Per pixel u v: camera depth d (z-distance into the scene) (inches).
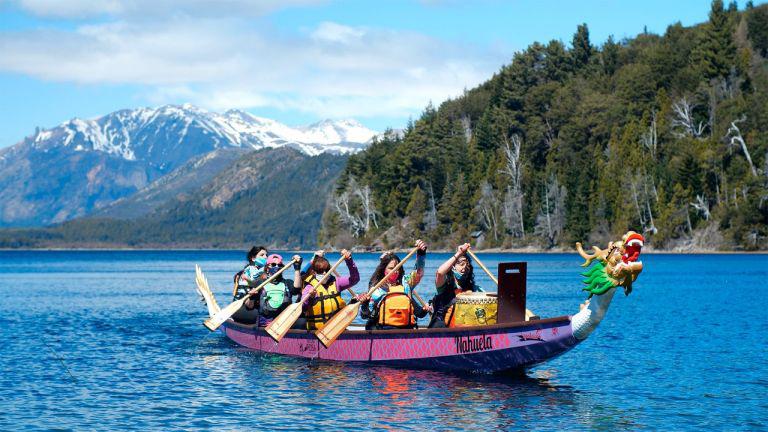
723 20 5605.3
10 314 1266.0
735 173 4840.1
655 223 4884.4
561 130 5989.2
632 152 5187.0
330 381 637.9
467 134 7047.2
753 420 523.8
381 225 6668.3
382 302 692.1
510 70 6835.6
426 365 665.0
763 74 5585.6
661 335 919.0
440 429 503.2
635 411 546.3
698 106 5497.1
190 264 5187.0
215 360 750.5
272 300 783.1
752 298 1496.1
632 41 7628.0
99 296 1752.0
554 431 500.4
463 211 6171.3
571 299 1529.3
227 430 497.4
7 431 496.1
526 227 5812.0
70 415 533.6
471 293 660.1
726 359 745.6
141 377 665.6
